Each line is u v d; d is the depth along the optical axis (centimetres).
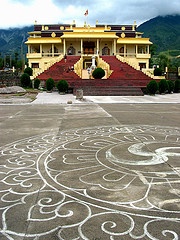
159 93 2444
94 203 306
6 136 682
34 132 733
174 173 406
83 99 1788
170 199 315
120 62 3881
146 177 389
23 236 243
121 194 329
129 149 550
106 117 1021
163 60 7369
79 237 241
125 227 256
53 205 302
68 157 496
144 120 948
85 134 706
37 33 4956
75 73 3177
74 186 356
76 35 4219
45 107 1386
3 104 1522
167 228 254
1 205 303
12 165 450
